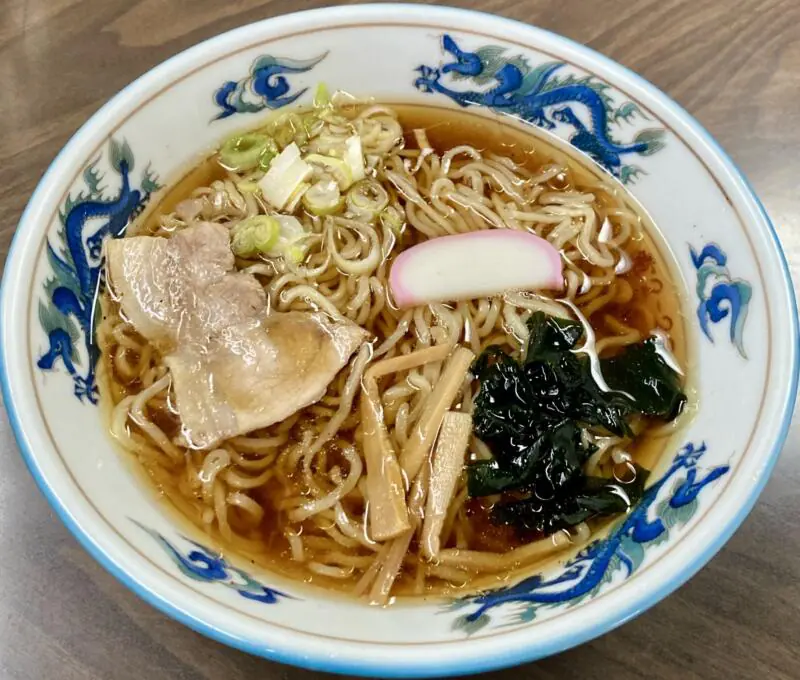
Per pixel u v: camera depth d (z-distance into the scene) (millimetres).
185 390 178
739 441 149
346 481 176
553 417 174
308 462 179
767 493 183
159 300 187
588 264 203
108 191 185
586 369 182
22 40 252
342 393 184
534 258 198
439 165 220
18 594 169
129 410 174
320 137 215
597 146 208
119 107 183
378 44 207
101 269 184
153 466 171
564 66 200
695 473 154
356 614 148
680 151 187
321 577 164
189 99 197
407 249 201
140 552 135
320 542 170
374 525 165
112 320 184
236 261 201
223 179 213
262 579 156
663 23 255
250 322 188
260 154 211
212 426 176
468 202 211
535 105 212
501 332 196
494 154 222
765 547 176
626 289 198
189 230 193
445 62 210
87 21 256
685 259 190
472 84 214
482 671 121
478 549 168
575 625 124
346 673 122
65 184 171
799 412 193
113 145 184
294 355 184
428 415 175
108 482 154
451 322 193
